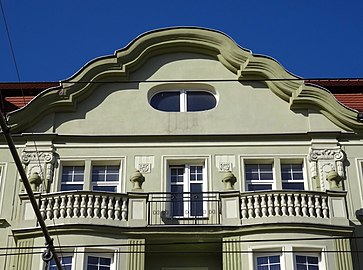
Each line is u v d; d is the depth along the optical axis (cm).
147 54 2520
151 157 2327
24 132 2389
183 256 2161
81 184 2305
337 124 2392
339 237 2083
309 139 2356
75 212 2103
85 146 2355
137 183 2192
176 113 2420
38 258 2067
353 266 2094
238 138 2358
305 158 2322
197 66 2525
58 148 2352
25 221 2123
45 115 2414
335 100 2398
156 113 2423
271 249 2061
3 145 2362
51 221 2097
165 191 2253
